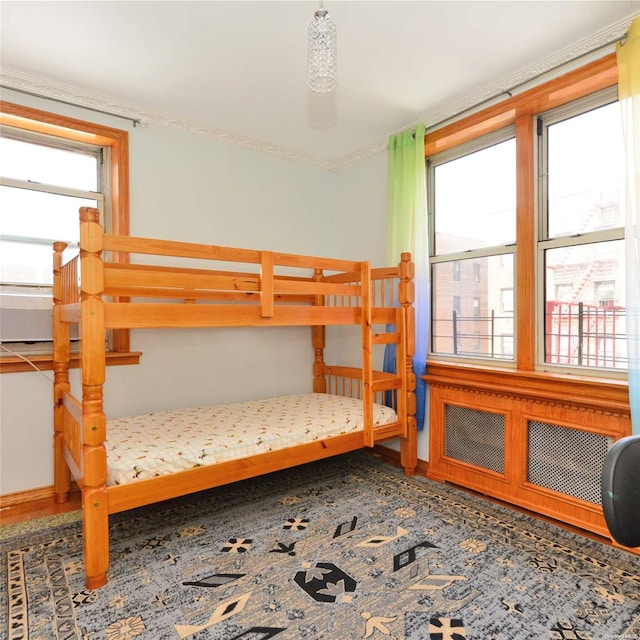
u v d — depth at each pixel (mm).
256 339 3346
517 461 2398
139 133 2809
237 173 3246
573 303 2314
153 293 2617
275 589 1671
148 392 2836
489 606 1561
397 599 1606
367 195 3475
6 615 1525
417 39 2076
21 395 2443
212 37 2047
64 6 1815
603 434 2039
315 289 2402
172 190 2938
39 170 2617
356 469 3041
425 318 2885
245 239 3281
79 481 1897
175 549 1968
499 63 2281
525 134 2447
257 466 2209
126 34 2016
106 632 1444
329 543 2014
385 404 3145
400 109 2795
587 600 1587
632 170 1854
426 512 2336
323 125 3027
